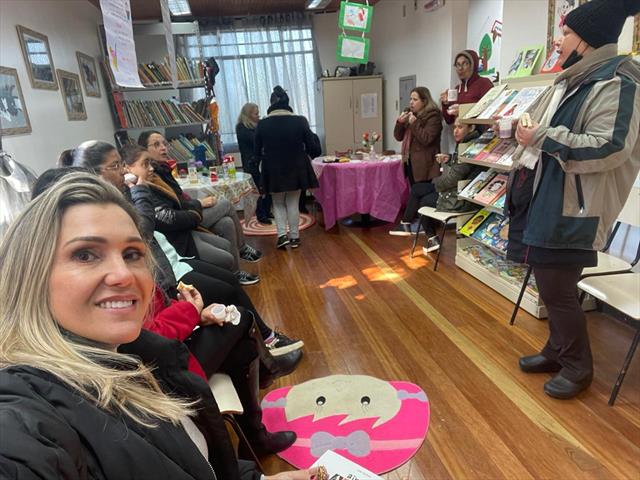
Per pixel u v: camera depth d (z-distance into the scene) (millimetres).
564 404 1865
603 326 2459
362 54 3730
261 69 6035
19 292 598
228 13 5660
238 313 1546
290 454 1720
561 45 1684
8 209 1642
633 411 1799
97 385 592
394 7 5512
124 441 570
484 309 2744
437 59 4668
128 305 641
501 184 2861
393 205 4562
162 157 2842
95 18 4398
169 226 2488
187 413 756
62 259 603
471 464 1601
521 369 2117
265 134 3898
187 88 5152
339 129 6016
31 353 575
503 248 2760
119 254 641
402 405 1933
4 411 479
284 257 3994
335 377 2174
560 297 1804
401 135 4391
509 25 3131
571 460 1581
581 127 1598
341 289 3211
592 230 1640
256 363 1616
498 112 2682
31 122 2711
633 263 2188
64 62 3410
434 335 2486
